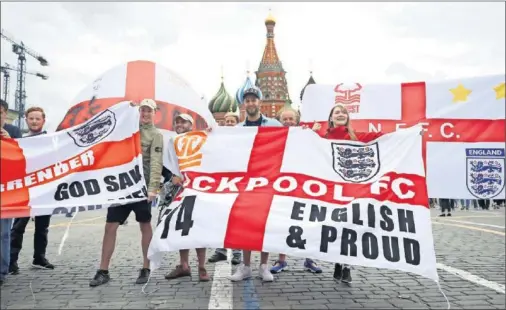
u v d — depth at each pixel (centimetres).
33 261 552
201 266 481
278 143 477
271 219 417
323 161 460
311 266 527
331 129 490
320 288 448
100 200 454
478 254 634
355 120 568
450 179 526
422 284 463
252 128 489
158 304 389
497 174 515
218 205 432
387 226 410
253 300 402
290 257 624
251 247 405
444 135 534
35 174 454
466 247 697
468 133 527
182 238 418
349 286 456
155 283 469
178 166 489
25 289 444
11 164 448
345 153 460
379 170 444
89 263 580
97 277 465
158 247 420
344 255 399
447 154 529
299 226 412
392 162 445
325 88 588
